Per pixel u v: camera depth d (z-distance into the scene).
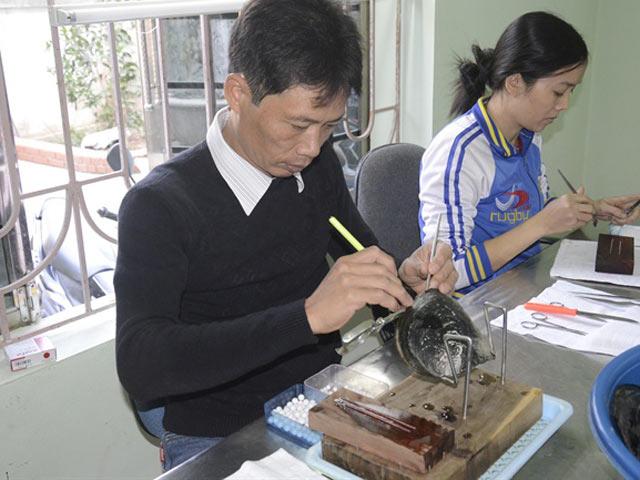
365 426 0.76
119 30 1.52
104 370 1.52
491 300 1.28
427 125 2.17
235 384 1.17
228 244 1.10
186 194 1.06
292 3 0.86
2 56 1.29
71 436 1.50
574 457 0.81
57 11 1.28
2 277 1.43
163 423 1.18
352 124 2.19
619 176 3.04
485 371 0.92
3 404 1.37
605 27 2.90
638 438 0.74
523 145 1.61
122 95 1.55
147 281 0.98
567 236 1.75
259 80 0.87
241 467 0.78
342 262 0.90
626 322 1.16
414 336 0.84
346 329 1.91
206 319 1.16
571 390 0.96
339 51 0.85
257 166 1.09
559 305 1.23
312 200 1.21
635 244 1.55
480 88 1.62
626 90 2.92
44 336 1.48
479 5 2.22
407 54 2.14
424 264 1.13
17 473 1.43
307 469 0.78
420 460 0.71
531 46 1.41
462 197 1.50
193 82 1.68
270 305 1.20
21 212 1.42
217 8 1.53
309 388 0.95
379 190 1.73
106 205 1.55
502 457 0.79
